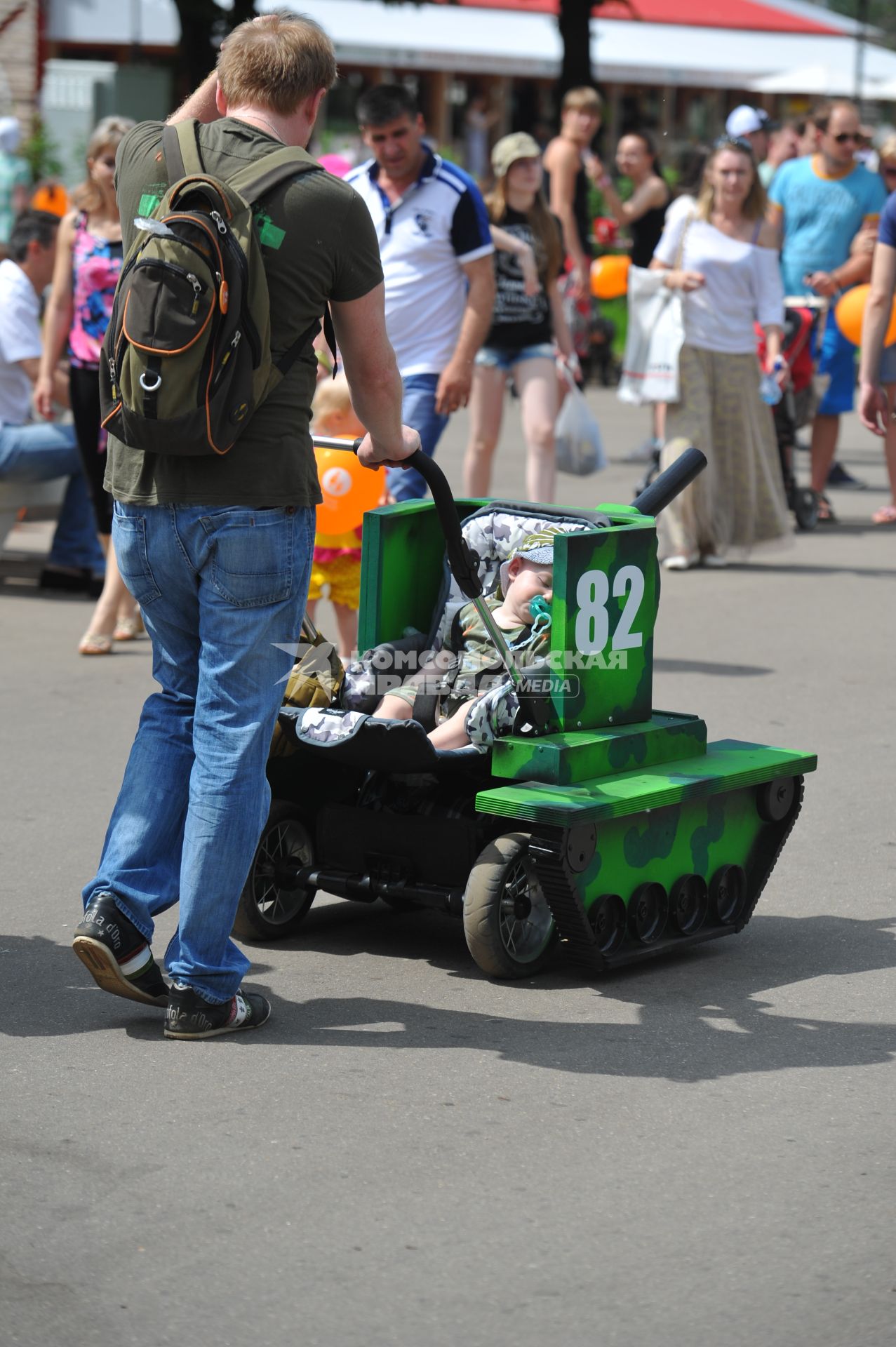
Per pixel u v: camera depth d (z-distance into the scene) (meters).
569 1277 10.11
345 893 15.47
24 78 74.75
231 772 13.09
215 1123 11.99
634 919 14.87
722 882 15.62
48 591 31.67
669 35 113.00
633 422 53.59
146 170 12.88
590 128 40.16
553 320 28.67
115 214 27.11
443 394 23.33
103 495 26.55
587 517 15.70
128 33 88.38
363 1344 9.45
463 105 118.31
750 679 25.25
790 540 33.81
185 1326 9.61
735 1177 11.31
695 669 25.84
